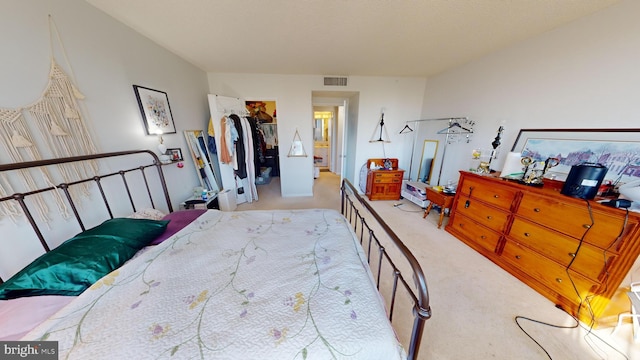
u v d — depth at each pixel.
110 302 0.83
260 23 1.69
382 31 1.82
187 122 2.63
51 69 1.21
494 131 2.30
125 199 1.70
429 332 1.28
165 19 1.63
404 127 3.70
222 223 1.56
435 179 3.29
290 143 3.63
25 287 0.84
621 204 1.17
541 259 1.56
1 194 1.00
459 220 2.34
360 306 0.83
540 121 1.85
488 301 1.51
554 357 1.15
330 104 4.19
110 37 1.58
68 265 0.91
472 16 1.57
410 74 3.26
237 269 1.06
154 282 0.95
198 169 2.78
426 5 1.43
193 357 0.64
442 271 1.83
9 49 1.03
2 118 1.00
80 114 1.36
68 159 1.19
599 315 1.28
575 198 1.35
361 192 3.96
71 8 1.31
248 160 3.48
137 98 1.84
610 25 1.38
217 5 1.44
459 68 2.77
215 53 2.36
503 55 2.14
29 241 1.10
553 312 1.42
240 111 3.31
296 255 1.18
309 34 1.89
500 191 1.86
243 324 0.75
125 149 1.72
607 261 1.23
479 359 1.14
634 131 1.30
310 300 0.86
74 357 0.64
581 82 1.56
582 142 1.54
